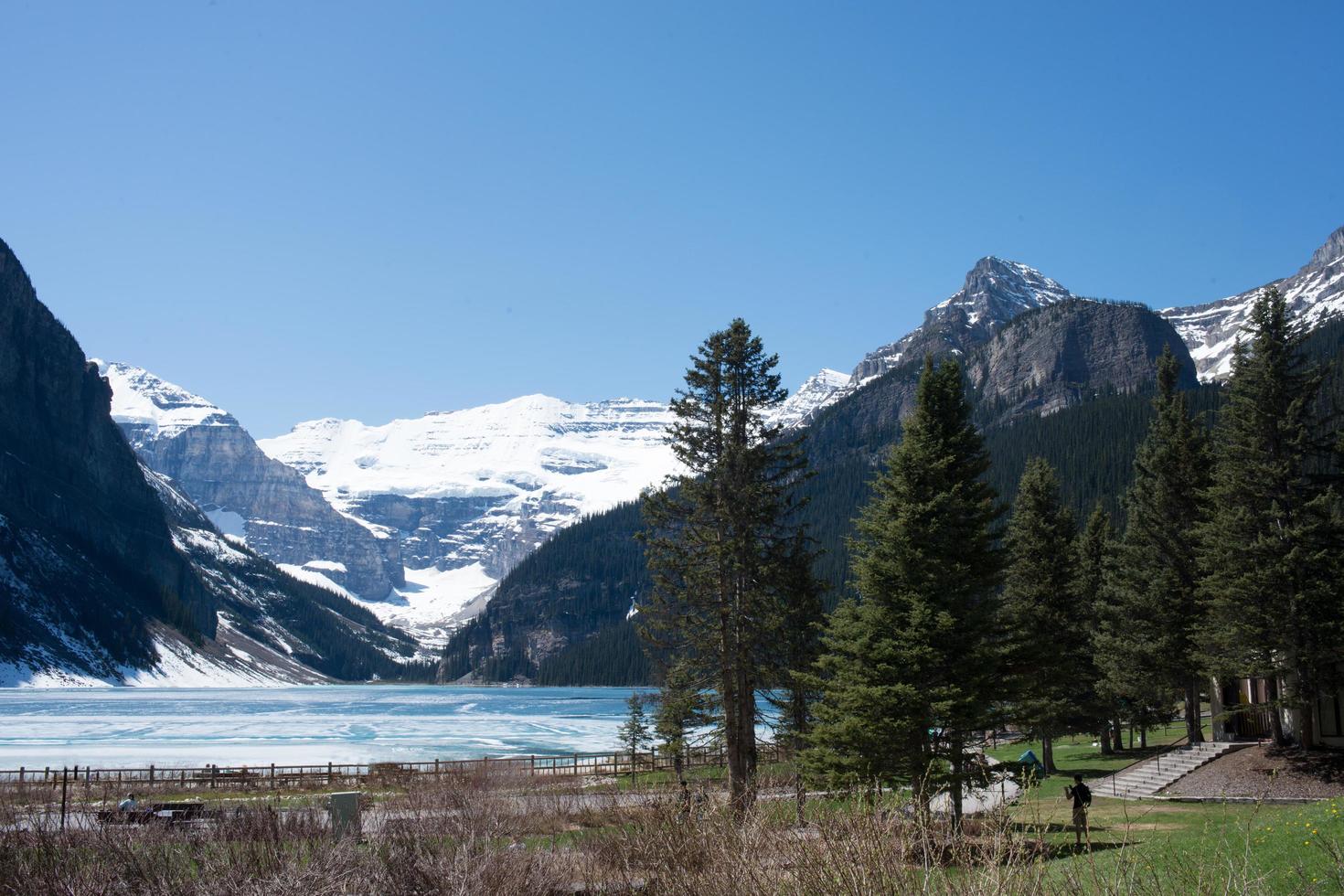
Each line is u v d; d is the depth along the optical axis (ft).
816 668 124.67
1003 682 98.53
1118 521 399.03
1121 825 86.58
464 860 44.21
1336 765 112.47
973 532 103.40
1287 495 118.11
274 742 295.69
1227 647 123.34
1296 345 123.85
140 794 132.57
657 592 124.16
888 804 34.37
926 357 110.73
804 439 129.80
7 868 43.80
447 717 473.67
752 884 33.83
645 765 172.04
